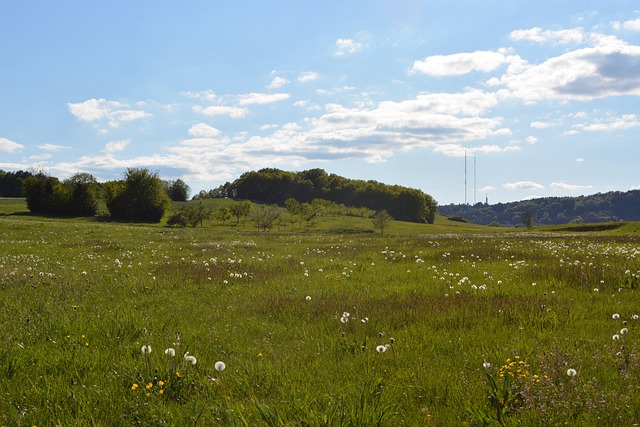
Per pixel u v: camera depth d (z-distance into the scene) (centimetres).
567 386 483
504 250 2064
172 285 1268
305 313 907
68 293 1121
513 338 694
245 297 1104
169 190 17450
